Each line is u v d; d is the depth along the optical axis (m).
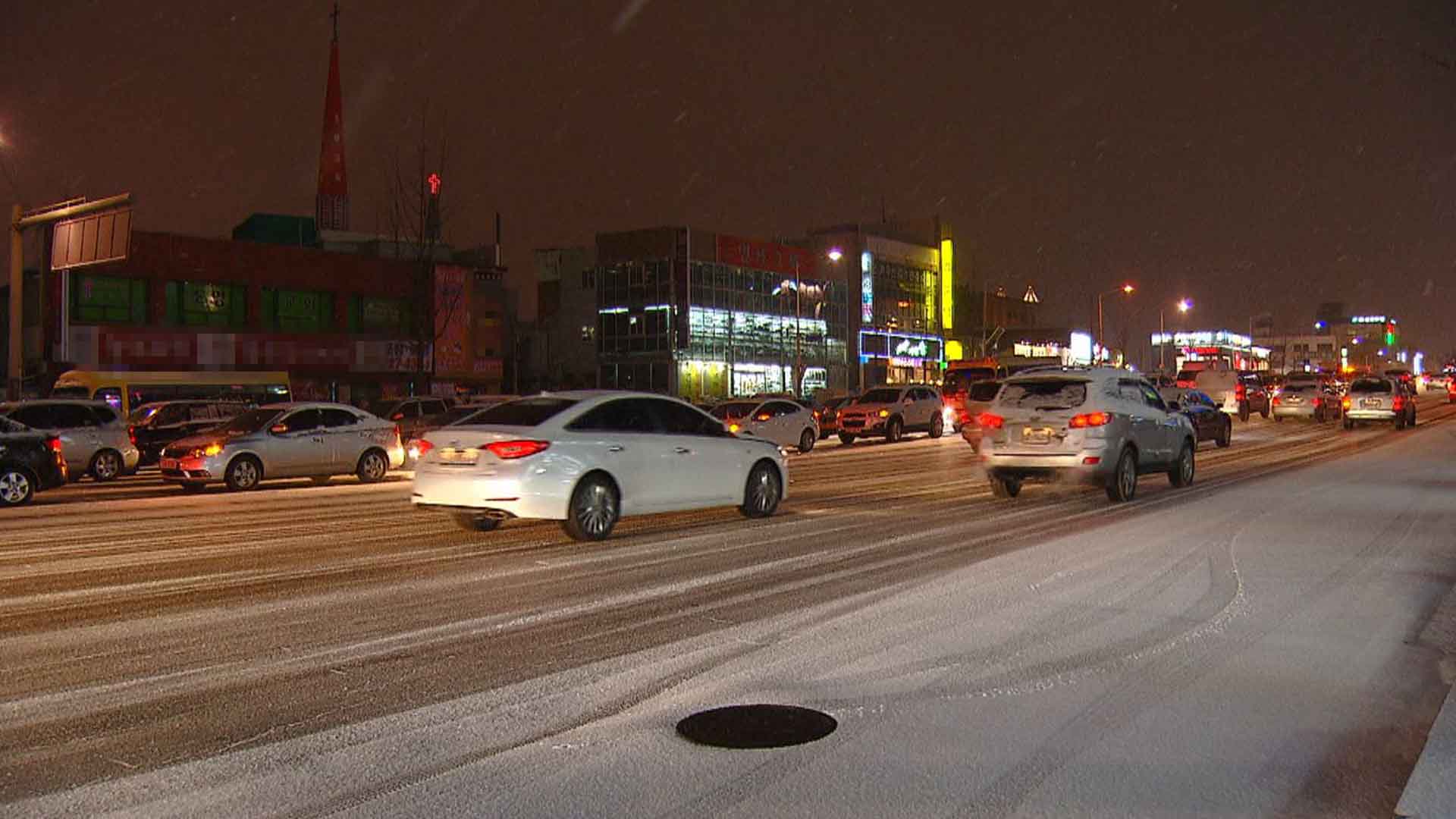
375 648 7.13
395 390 58.97
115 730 5.46
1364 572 9.63
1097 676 6.32
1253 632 7.38
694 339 73.69
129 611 8.34
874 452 29.86
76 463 21.78
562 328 81.31
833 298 86.56
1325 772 4.83
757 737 5.30
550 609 8.34
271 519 14.82
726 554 10.98
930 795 4.55
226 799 4.54
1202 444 30.31
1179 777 4.75
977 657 6.74
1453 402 66.94
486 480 11.57
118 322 49.28
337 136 84.88
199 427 28.02
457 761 4.99
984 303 110.81
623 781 4.72
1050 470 15.18
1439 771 4.76
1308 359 180.62
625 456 12.26
